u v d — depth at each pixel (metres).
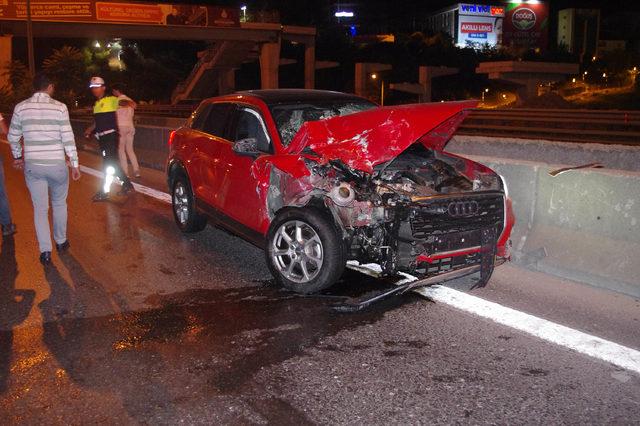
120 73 83.75
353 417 3.50
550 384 3.85
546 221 6.16
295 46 94.25
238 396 3.75
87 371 4.09
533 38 146.12
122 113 12.18
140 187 11.32
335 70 96.75
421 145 6.34
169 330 4.75
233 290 5.66
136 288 5.75
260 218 5.86
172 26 57.00
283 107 6.32
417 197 4.93
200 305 5.29
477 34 144.12
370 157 5.09
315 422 3.46
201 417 3.52
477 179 5.59
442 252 5.08
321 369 4.08
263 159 5.77
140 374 4.04
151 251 6.99
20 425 3.46
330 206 5.13
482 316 4.93
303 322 4.88
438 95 103.69
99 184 11.86
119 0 53.72
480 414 3.52
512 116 23.95
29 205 9.78
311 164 5.34
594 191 5.74
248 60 74.31
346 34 101.81
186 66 90.56
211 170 6.71
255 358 4.26
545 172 6.13
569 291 5.48
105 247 7.17
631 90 96.75
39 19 50.44
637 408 3.57
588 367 4.07
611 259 5.55
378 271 6.04
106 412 3.59
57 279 6.02
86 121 20.41
